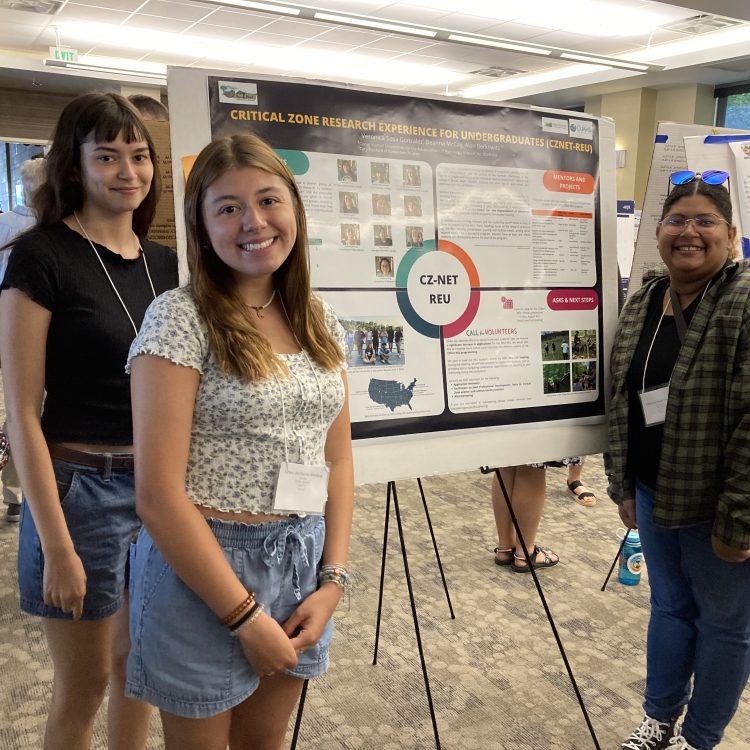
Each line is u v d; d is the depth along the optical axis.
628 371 1.82
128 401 1.42
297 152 1.56
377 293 1.66
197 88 1.46
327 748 1.93
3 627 2.47
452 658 2.38
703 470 1.64
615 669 2.33
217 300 1.07
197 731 1.10
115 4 6.96
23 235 1.37
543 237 1.87
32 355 1.31
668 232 1.65
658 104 10.05
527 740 1.98
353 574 2.99
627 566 2.91
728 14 6.34
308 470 1.12
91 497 1.39
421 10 7.20
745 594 1.64
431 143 1.71
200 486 1.06
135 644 1.09
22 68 8.71
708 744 1.75
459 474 4.42
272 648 1.05
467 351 1.77
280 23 7.59
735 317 1.58
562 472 4.44
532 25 7.69
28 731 1.94
